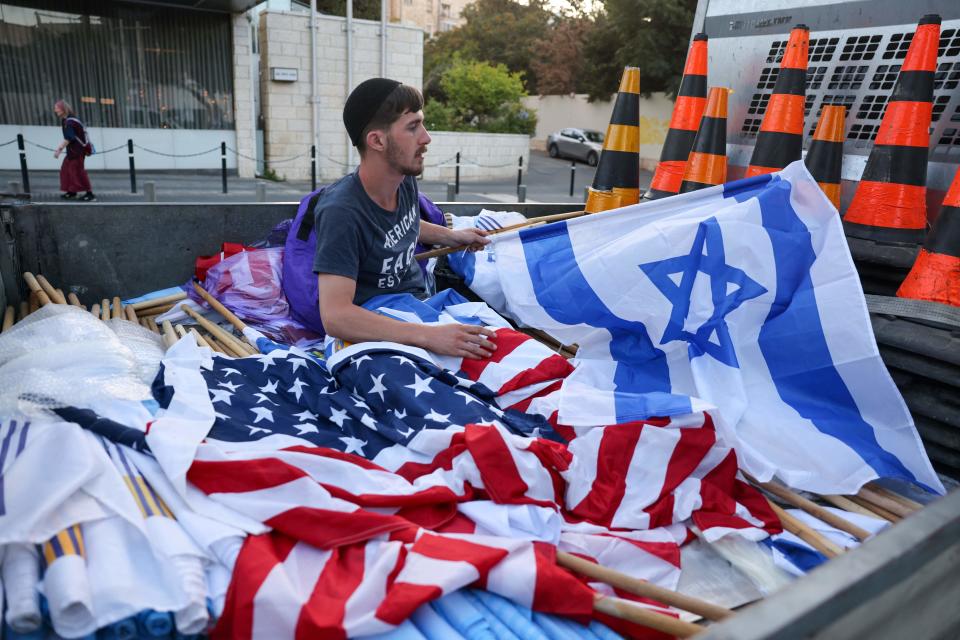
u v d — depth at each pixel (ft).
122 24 51.98
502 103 84.07
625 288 9.34
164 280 12.87
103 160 54.03
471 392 8.33
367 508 6.15
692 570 6.43
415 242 10.36
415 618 5.13
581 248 10.50
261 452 6.34
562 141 96.48
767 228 8.86
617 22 96.58
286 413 8.04
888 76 12.07
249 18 55.36
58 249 11.96
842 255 8.41
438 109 79.30
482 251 11.59
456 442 6.90
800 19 13.37
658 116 94.53
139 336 9.77
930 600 4.23
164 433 6.28
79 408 6.49
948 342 7.99
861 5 12.38
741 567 6.35
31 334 8.21
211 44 55.06
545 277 10.44
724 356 8.53
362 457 7.36
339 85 60.44
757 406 8.33
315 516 5.64
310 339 10.94
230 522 5.58
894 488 7.91
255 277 11.48
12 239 11.48
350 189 9.27
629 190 15.11
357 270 9.16
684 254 9.06
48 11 49.70
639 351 9.32
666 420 7.34
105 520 5.32
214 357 8.81
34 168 51.80
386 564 5.20
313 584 5.19
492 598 5.38
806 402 8.25
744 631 2.90
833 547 6.48
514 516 6.19
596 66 106.42
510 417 7.89
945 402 8.16
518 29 144.25
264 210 13.37
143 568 5.09
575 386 8.22
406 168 9.09
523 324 10.34
